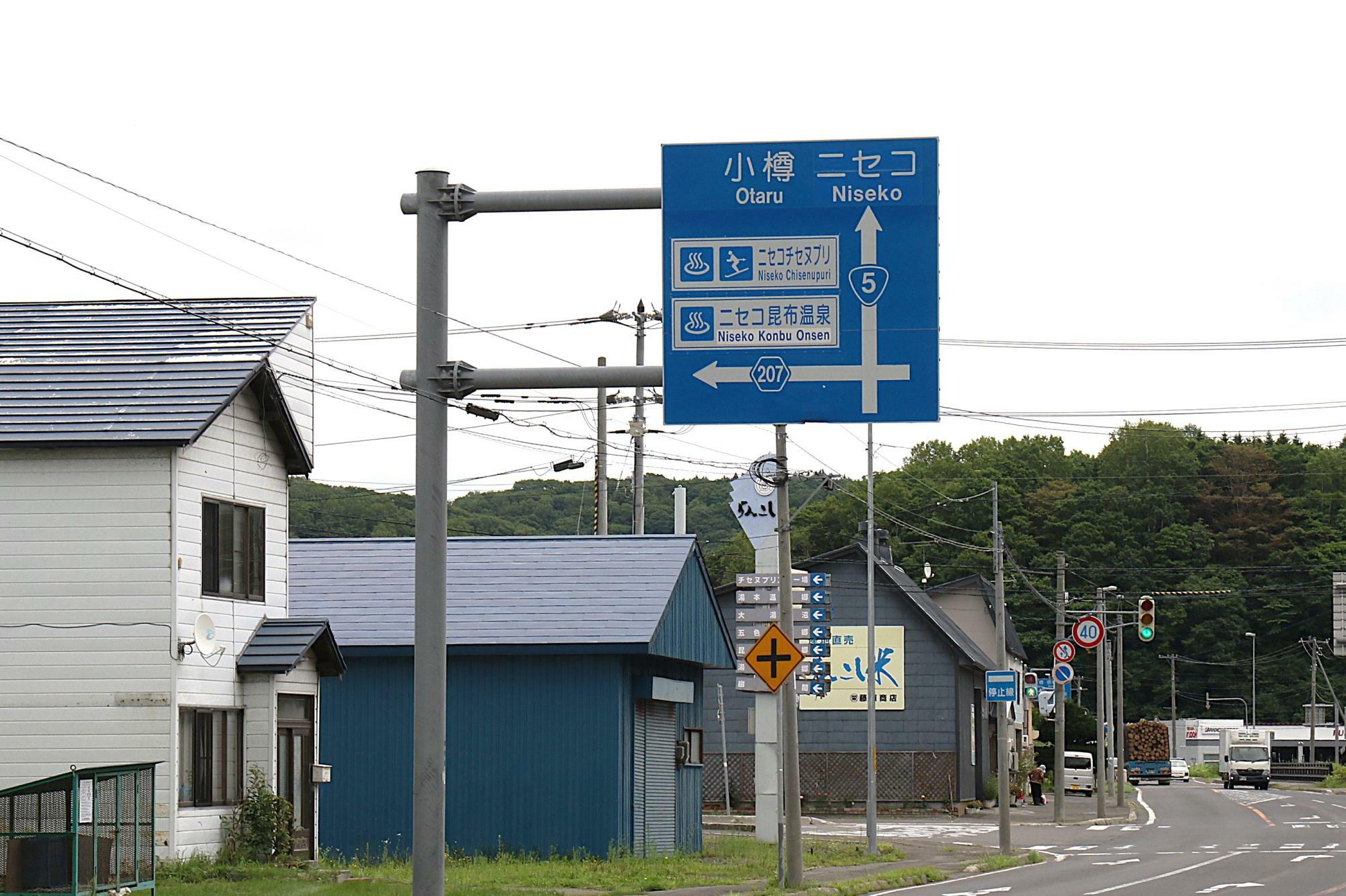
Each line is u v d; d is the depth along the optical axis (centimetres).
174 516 3822
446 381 2291
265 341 4244
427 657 2278
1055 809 8500
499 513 11250
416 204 2300
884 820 8888
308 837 4325
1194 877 4750
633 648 4844
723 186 2367
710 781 9488
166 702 3756
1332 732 17888
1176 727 17812
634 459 6744
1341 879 4662
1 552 3841
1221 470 14950
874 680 5703
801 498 13912
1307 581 14350
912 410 2334
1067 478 15075
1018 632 16012
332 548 5619
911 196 2356
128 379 4044
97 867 2797
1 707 3794
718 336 2353
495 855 4881
